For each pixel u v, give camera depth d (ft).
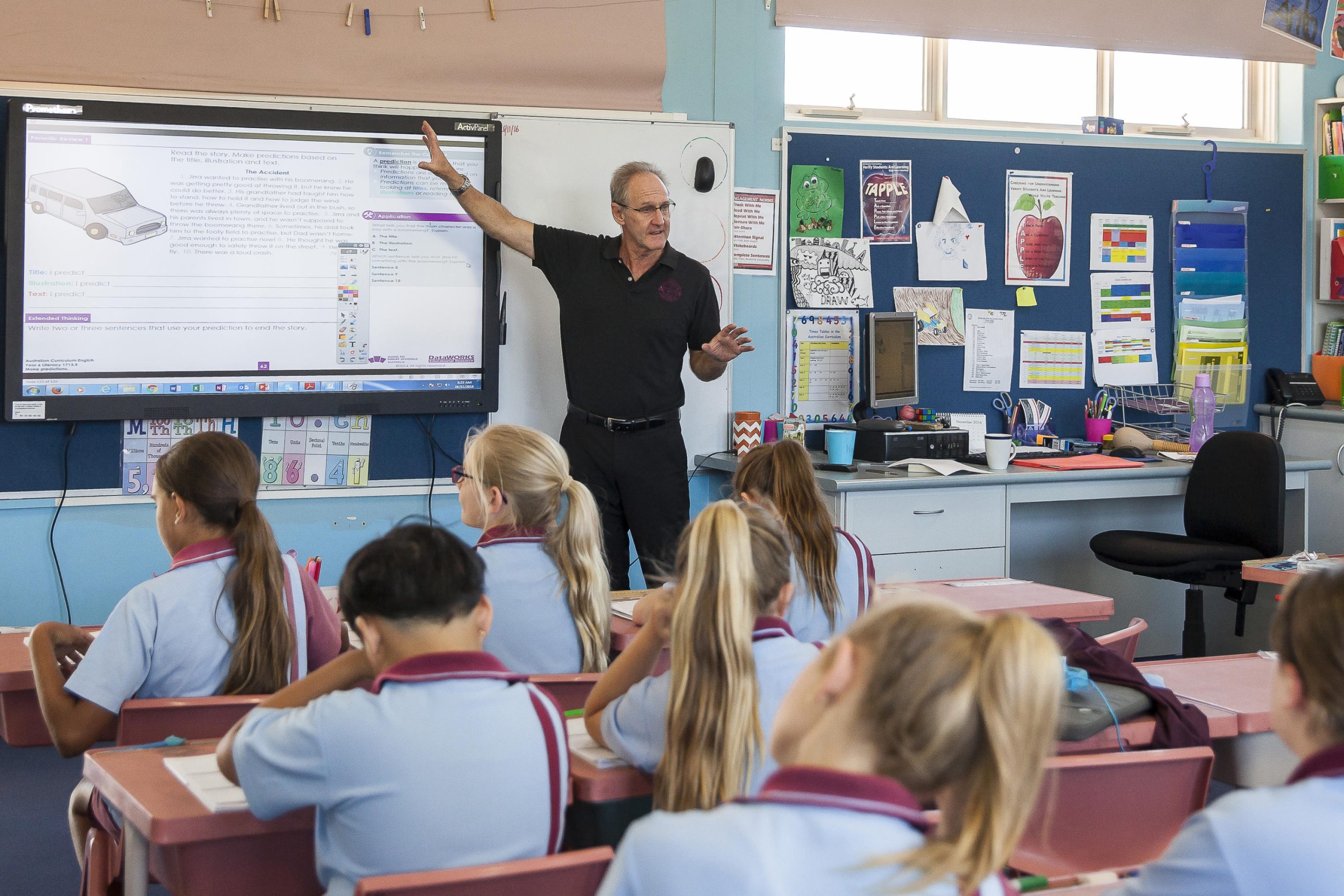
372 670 5.30
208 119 12.51
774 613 5.42
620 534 13.19
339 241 12.99
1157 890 3.53
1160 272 16.76
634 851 2.96
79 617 12.78
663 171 14.15
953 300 15.85
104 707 6.34
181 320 12.59
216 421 13.00
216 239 12.64
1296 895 3.31
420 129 13.12
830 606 7.35
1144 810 5.39
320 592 7.49
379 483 13.58
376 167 13.03
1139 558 13.67
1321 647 3.43
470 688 4.54
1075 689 6.38
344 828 4.43
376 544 4.66
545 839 4.62
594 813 6.04
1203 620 13.73
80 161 12.21
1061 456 14.97
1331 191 17.08
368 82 13.10
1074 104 16.85
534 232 13.05
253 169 12.69
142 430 12.81
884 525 13.24
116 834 6.21
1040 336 16.28
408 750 4.39
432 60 13.29
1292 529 15.40
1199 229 16.81
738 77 14.73
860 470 13.74
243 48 12.71
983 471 13.75
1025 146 16.02
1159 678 7.02
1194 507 14.17
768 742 5.08
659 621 5.72
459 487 7.84
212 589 6.63
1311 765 3.47
